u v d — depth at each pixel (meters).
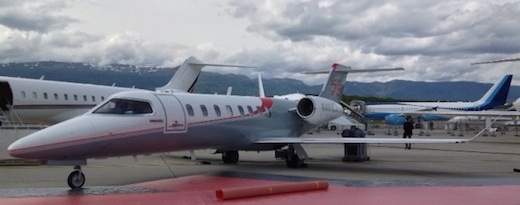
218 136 15.23
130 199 9.56
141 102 12.61
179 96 14.10
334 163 18.84
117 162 17.95
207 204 9.04
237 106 16.30
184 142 13.83
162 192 10.52
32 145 10.13
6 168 15.58
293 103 19.62
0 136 18.05
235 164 17.91
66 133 10.68
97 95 26.80
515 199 9.80
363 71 21.78
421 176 14.48
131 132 11.95
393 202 9.34
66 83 25.66
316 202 9.28
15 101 22.84
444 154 24.36
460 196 10.11
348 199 9.63
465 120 69.19
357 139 16.52
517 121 58.72
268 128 17.66
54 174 13.98
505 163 19.19
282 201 9.36
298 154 16.73
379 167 17.20
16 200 9.37
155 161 18.52
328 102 20.31
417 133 56.66
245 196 9.66
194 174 14.30
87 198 9.66
